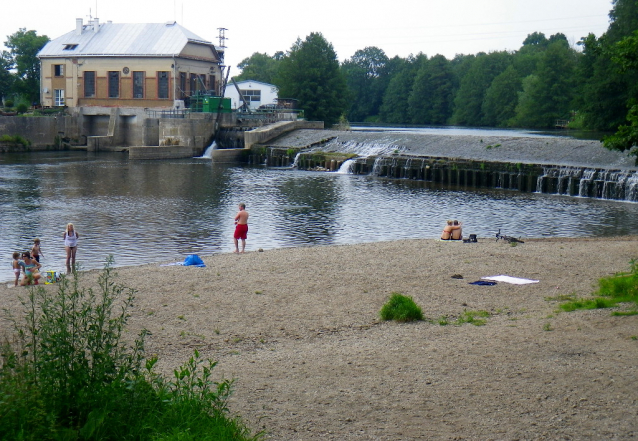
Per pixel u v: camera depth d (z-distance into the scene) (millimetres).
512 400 11016
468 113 171250
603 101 89500
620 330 15062
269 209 44531
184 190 53156
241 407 10992
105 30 99062
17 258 23250
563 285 21391
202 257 27125
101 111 95688
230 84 113438
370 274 23250
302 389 11906
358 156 71562
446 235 31234
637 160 31312
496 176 58875
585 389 11367
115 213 41844
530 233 36938
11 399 8984
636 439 9469
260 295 20391
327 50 105375
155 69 93000
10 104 102562
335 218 41375
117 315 17938
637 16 84188
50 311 10758
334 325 17281
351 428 10039
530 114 139375
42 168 67938
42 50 98125
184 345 15555
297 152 76250
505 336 15156
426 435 9734
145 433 9273
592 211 45125
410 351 14289
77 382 9547
